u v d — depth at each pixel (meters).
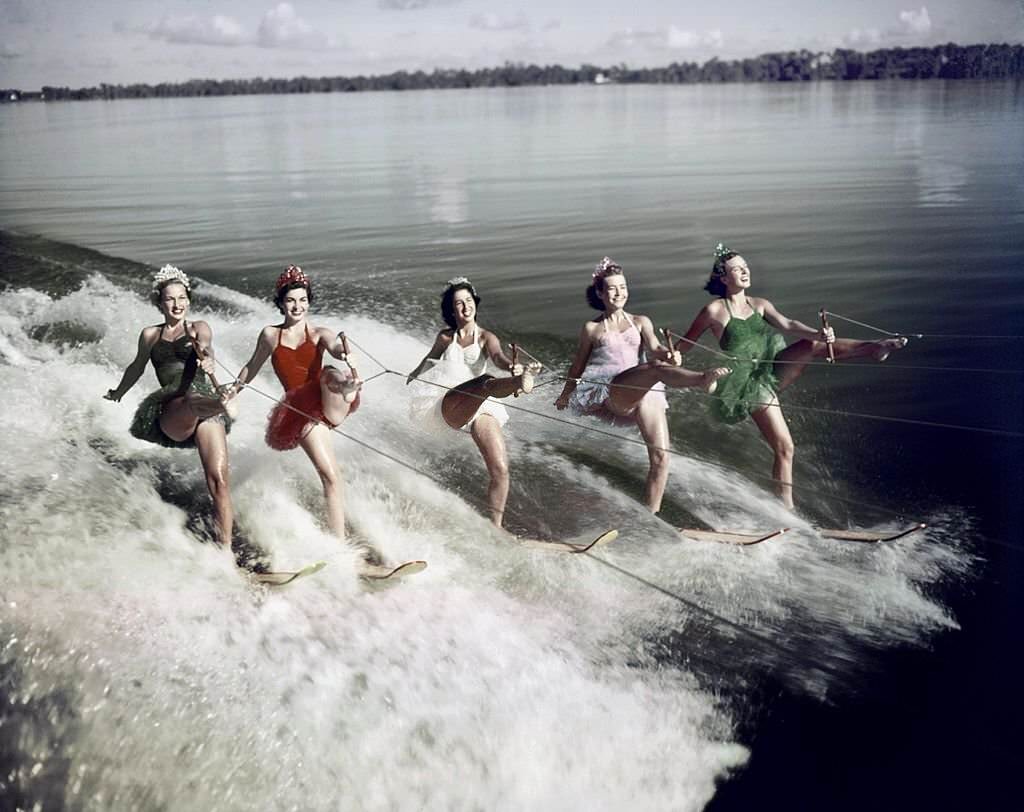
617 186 14.65
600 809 3.63
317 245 11.16
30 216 13.38
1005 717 3.81
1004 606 4.39
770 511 5.16
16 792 3.56
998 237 10.20
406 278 9.55
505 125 26.28
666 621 4.39
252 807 3.55
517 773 3.74
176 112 35.72
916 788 3.54
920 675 4.04
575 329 7.89
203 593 4.37
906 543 4.84
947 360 6.96
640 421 5.17
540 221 12.20
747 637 4.29
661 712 3.93
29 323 7.81
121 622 4.14
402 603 4.44
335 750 3.71
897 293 8.47
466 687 3.99
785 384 5.71
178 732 3.71
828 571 4.66
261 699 3.85
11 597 4.20
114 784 3.59
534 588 4.59
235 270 10.06
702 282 9.12
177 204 14.24
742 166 16.09
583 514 5.10
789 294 8.55
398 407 6.17
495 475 4.96
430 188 15.12
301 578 4.54
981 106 24.00
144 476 5.31
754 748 3.77
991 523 4.99
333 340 4.76
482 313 8.33
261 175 17.17
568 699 3.98
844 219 11.45
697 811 3.57
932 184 13.38
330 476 4.76
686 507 5.19
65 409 6.08
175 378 4.79
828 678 4.05
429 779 3.69
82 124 30.09
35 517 4.73
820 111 26.20
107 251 10.95
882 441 5.85
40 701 3.81
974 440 5.81
